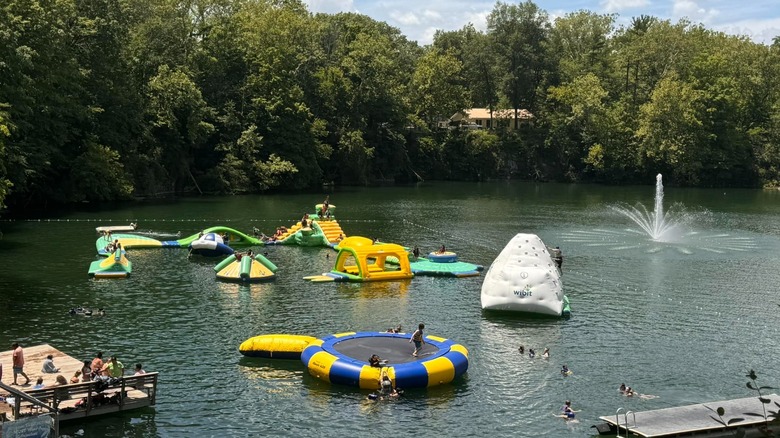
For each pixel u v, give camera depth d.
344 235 79.50
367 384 35.97
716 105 175.12
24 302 50.97
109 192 108.12
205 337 44.12
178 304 51.44
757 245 80.44
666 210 118.38
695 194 152.38
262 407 34.25
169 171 128.00
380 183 166.50
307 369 38.53
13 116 84.94
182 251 71.69
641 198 139.75
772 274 64.31
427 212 110.56
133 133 117.62
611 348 43.09
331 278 60.06
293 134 142.12
